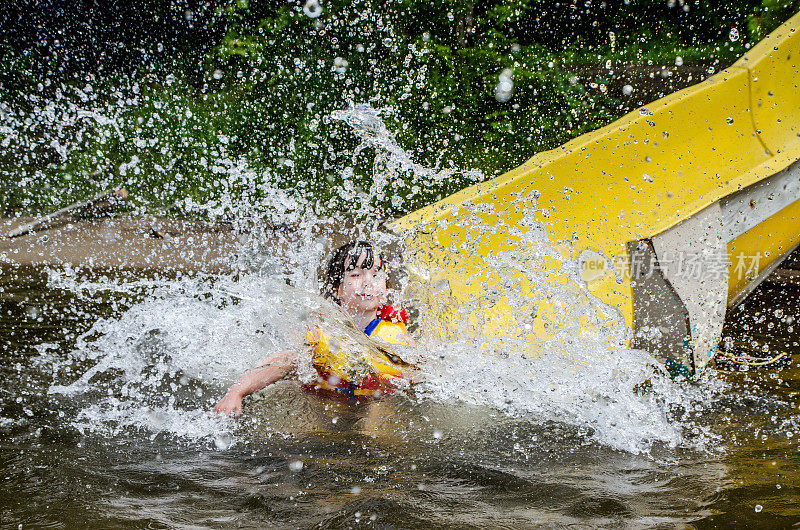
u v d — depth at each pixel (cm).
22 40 952
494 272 331
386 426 241
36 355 306
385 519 178
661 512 184
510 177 370
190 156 777
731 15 902
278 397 266
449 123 796
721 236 307
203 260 542
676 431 241
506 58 823
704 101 382
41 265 519
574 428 241
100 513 178
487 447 225
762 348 343
